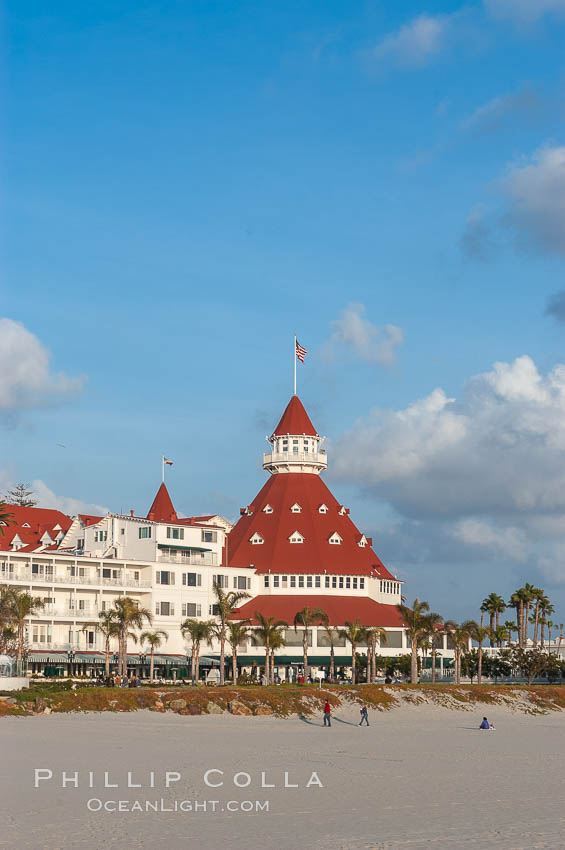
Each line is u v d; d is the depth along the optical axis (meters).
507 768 64.50
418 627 132.25
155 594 143.25
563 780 58.47
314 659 146.25
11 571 135.12
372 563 164.50
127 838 40.00
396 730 92.75
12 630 121.56
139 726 87.94
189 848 38.31
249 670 147.12
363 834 41.12
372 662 137.00
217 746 73.81
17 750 68.00
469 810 47.06
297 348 172.88
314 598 153.38
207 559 152.12
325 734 86.50
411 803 49.09
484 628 146.38
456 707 114.00
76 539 155.88
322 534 160.75
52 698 98.12
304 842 39.50
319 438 170.88
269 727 91.62
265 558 157.38
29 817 44.19
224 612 130.12
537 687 127.75
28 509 163.50
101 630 126.88
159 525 146.62
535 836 40.69
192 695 102.50
